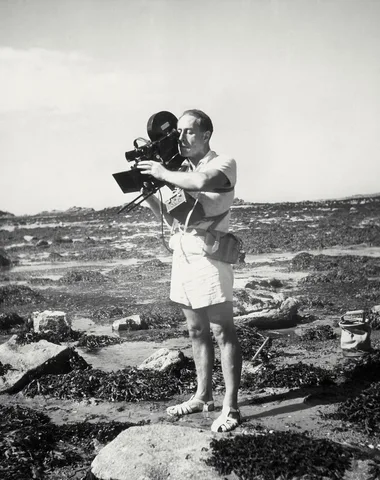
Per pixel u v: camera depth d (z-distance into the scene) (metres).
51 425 4.91
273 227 31.25
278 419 4.81
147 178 4.42
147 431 4.11
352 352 6.93
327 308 10.78
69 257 23.98
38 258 24.80
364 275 14.73
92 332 9.50
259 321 9.05
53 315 9.12
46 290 15.08
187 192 4.23
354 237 25.00
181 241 4.42
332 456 3.73
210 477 3.59
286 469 3.59
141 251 24.88
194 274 4.37
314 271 16.45
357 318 7.16
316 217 35.84
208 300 4.34
